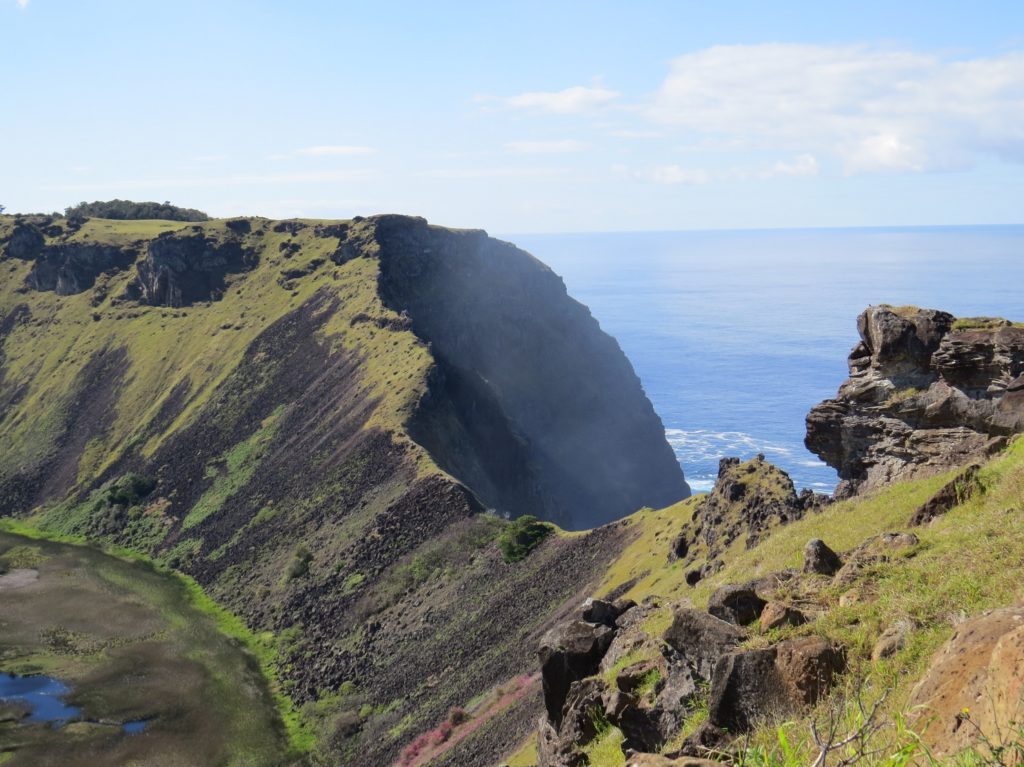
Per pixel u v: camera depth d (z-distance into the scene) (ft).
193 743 258.78
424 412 483.10
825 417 137.18
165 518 526.16
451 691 257.55
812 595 59.72
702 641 58.03
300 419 550.77
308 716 279.69
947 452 119.75
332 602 357.41
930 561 58.65
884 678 44.27
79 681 298.15
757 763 30.07
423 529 379.55
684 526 229.45
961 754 26.78
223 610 389.19
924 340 124.88
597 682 74.59
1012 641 29.12
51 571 444.96
